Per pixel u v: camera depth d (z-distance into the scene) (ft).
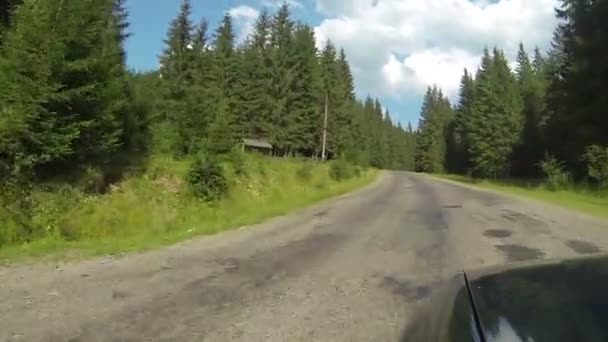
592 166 119.24
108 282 26.89
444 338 8.77
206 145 87.86
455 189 124.47
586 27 139.85
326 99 290.35
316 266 31.91
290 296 24.73
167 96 158.20
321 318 21.31
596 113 139.74
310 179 119.34
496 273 10.46
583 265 9.75
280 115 248.73
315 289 26.12
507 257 34.83
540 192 121.19
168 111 101.19
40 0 49.96
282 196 88.63
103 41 58.70
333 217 60.29
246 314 21.76
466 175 317.01
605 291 8.26
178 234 45.32
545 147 207.62
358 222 55.42
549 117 191.42
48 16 49.42
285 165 123.44
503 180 206.39
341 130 302.66
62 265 31.07
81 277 27.94
